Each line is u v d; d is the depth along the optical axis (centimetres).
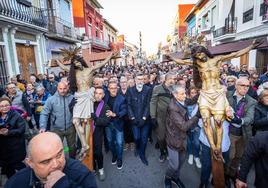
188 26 3150
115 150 464
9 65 941
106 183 396
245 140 344
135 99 454
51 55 1408
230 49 810
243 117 340
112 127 446
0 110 338
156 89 454
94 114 384
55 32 1405
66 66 427
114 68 1972
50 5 1434
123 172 432
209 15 2069
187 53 357
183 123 309
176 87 331
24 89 781
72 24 1808
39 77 928
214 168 310
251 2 1316
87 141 383
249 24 1332
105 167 456
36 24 1148
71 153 408
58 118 387
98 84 471
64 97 391
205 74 307
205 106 303
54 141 150
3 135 335
